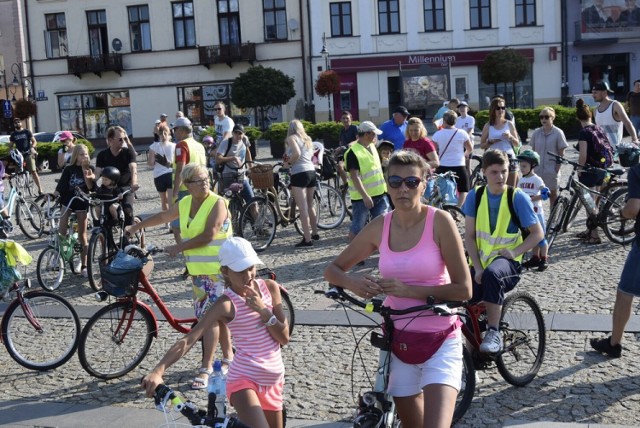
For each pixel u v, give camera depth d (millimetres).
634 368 5902
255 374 4117
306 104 41625
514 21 40969
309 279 9391
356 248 4094
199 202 6305
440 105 35625
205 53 41938
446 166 12102
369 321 7402
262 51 41875
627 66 41438
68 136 15344
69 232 10211
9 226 10070
